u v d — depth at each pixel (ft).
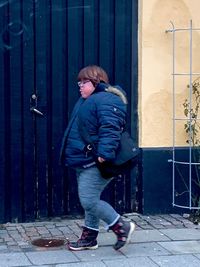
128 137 17.75
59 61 21.72
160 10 22.33
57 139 21.86
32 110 21.45
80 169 17.89
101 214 17.83
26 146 21.54
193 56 22.70
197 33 22.66
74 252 18.35
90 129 17.52
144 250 18.60
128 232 17.83
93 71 17.80
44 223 21.68
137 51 22.44
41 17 21.42
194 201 22.95
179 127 22.72
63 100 21.88
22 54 21.33
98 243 19.21
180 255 18.16
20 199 21.63
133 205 22.79
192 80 22.74
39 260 17.57
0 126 21.22
